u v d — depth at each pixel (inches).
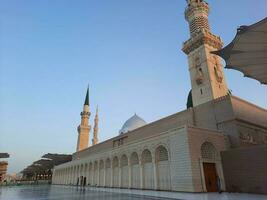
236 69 577.9
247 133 1141.1
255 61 539.8
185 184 909.2
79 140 3036.4
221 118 1168.2
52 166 3567.9
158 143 1103.6
